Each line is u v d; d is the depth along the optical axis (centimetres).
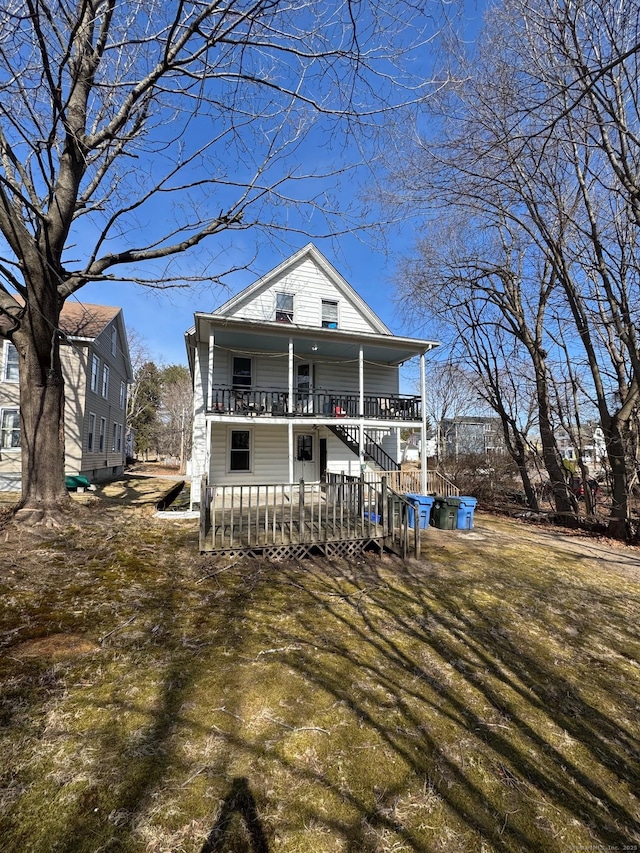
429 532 955
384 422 1204
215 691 295
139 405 4141
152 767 222
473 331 1602
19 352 709
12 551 583
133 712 267
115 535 702
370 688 315
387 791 220
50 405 723
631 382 1041
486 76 755
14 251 656
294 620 425
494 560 720
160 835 185
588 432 1505
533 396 1480
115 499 1181
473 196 945
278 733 257
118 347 2172
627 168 779
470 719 288
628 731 287
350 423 1157
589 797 227
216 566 580
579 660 388
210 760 231
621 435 1037
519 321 1395
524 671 360
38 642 348
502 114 752
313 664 342
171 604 447
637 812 219
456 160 820
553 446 1316
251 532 677
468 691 322
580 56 657
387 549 725
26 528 671
